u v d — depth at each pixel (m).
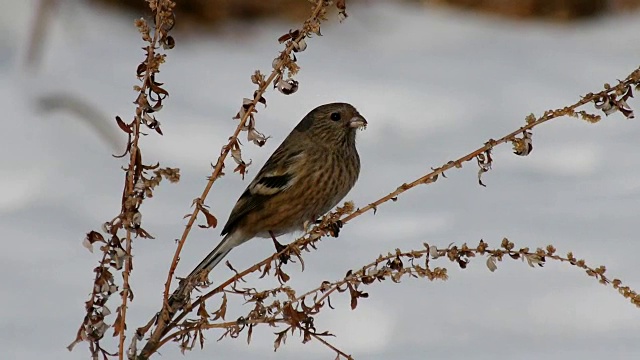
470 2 24.58
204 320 7.36
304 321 7.16
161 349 9.22
